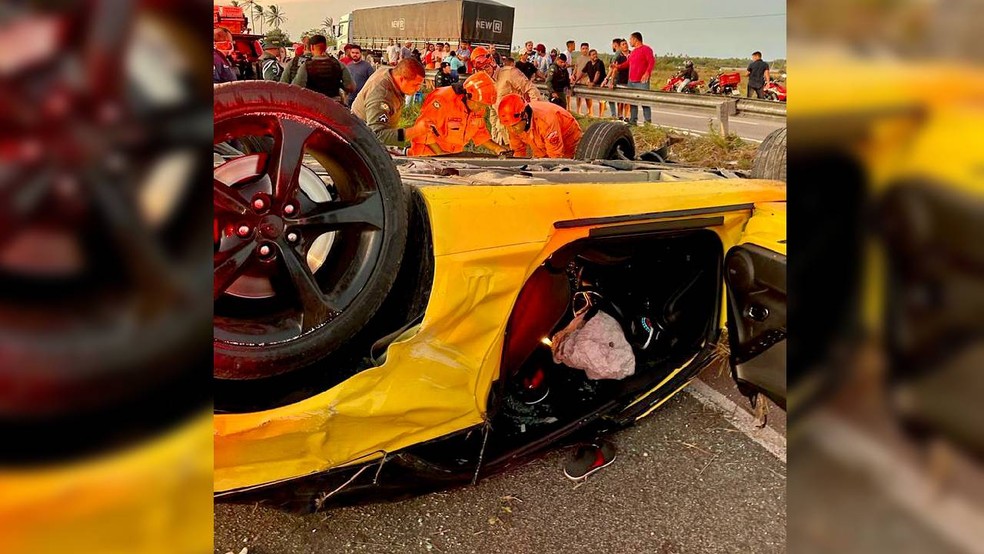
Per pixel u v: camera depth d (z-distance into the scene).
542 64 14.66
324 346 1.83
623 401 2.73
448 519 2.30
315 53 6.53
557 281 2.52
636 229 2.40
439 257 1.97
